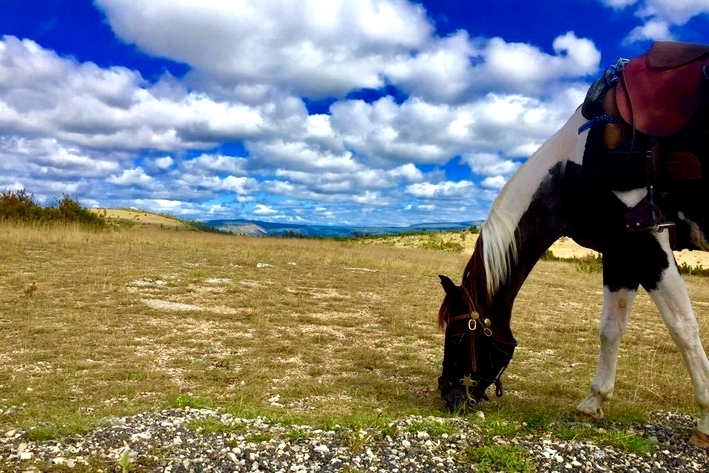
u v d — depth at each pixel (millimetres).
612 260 4035
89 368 5305
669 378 5652
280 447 3227
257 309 8711
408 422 3668
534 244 4070
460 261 21156
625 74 3725
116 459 2996
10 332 6523
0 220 19016
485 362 4090
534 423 3896
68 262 12312
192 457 3076
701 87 3449
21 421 3717
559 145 3969
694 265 24984
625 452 3484
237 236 28203
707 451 3561
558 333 8133
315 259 16719
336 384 5137
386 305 9703
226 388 4926
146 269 11953
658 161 3502
